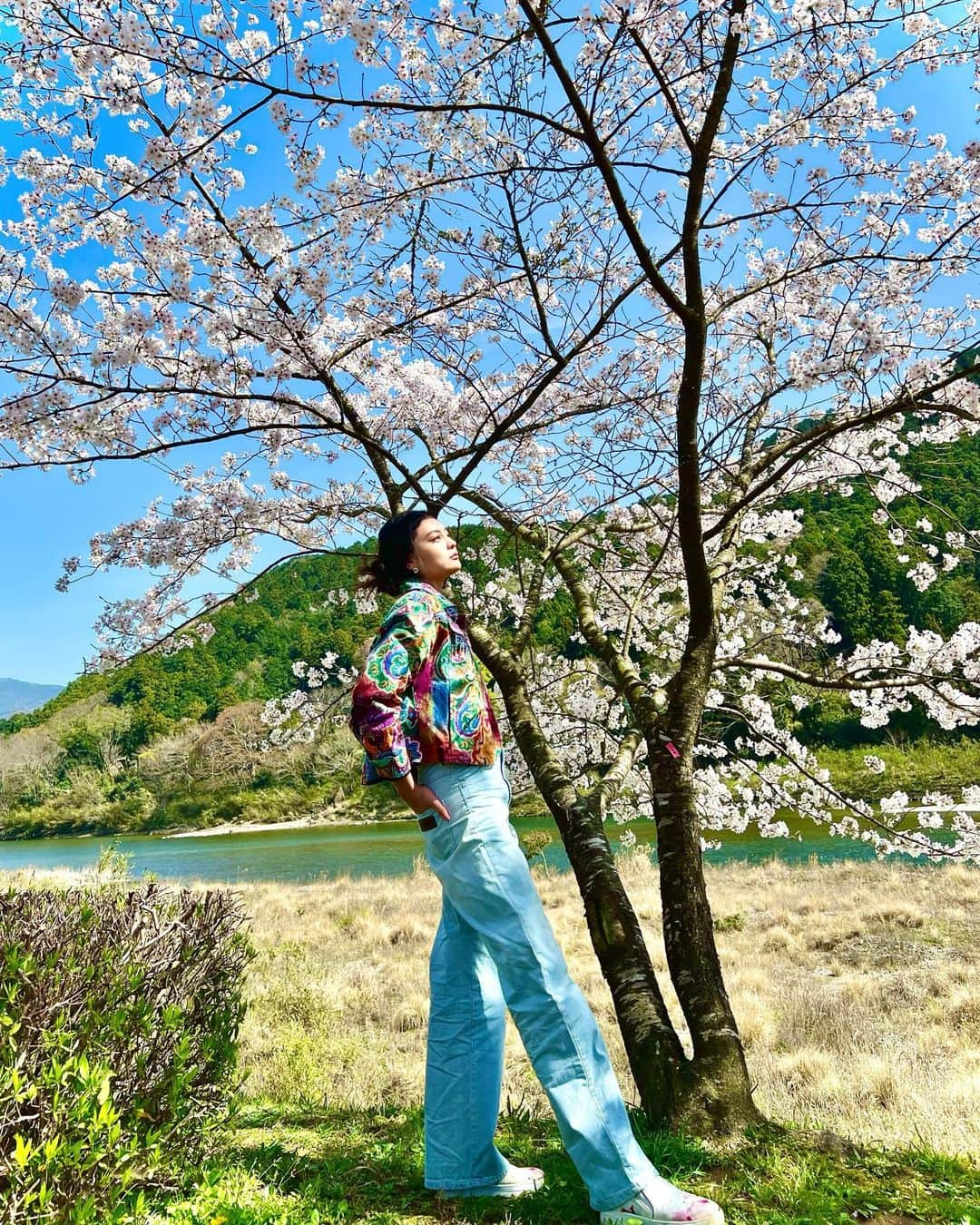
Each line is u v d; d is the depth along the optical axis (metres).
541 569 4.30
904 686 4.04
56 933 2.12
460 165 3.58
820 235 3.48
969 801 5.75
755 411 4.44
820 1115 4.68
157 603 5.09
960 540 4.67
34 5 2.88
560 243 3.74
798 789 6.18
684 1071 2.80
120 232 3.39
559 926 12.05
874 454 4.98
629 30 2.70
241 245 3.45
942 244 3.51
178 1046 2.19
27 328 3.21
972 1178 2.25
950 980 8.41
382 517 5.25
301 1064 5.18
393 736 1.88
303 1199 2.05
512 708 3.73
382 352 4.73
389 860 27.20
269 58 2.84
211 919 2.74
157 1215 1.90
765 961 9.71
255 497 4.80
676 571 5.38
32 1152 1.54
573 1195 2.03
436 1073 2.16
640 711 3.49
